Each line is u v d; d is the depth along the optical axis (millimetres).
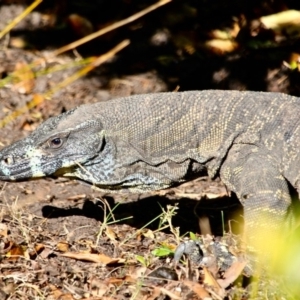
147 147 11047
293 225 10695
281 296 9977
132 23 18656
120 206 12680
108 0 19156
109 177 11141
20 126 15383
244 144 10906
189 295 9945
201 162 11031
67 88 16469
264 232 10406
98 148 11000
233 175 10883
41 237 11477
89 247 11266
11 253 10852
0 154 11172
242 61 16906
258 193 10547
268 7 18281
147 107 11133
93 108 11227
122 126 11039
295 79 16469
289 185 10797
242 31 17812
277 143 10812
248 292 10070
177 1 18906
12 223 11727
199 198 13062
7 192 12945
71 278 10539
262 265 10234
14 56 17625
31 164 11086
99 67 17344
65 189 13250
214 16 18500
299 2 18453
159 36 18203
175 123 11047
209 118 11031
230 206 12719
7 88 16453
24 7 18938
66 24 18625
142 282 10133
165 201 12898
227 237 11445
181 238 11422
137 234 11594
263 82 16547
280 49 17109
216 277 10281
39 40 18281
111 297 10023
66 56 17750
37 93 16406
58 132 11008
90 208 12469
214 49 17625
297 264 6594
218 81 16797
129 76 17094
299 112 10930
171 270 10367
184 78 17000
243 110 11008
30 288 10203
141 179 11156
